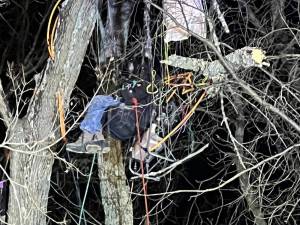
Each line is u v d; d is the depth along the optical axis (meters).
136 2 5.98
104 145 4.92
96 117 4.83
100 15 5.91
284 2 7.20
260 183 6.50
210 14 5.23
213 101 7.19
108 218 6.28
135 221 9.93
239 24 7.12
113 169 6.21
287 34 7.21
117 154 6.21
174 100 5.57
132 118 4.87
